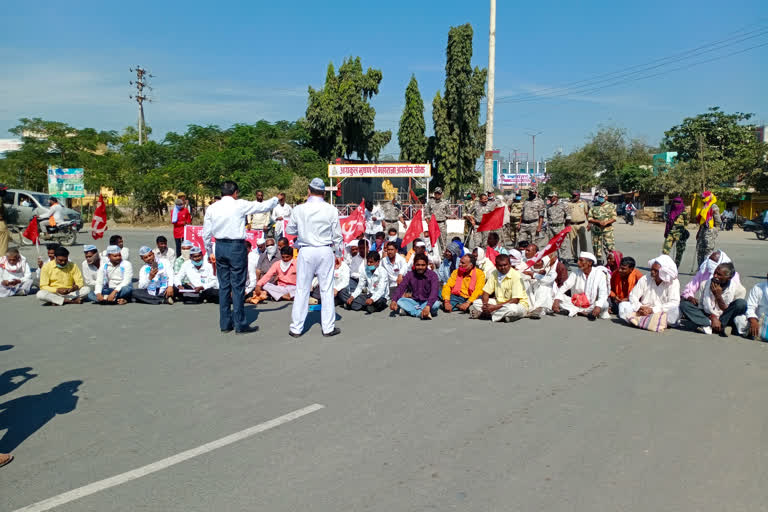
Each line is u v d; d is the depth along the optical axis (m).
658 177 38.94
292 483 3.12
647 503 2.88
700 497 2.95
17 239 19.92
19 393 4.65
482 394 4.55
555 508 2.84
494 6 22.02
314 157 37.03
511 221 16.50
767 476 3.17
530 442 3.63
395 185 29.75
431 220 10.23
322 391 4.65
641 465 3.31
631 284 7.65
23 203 20.09
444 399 4.44
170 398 4.50
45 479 3.21
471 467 3.29
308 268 6.57
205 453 3.51
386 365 5.40
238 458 3.44
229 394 4.59
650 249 18.42
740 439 3.67
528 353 5.84
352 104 38.00
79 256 15.62
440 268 9.71
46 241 19.42
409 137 40.53
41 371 5.25
